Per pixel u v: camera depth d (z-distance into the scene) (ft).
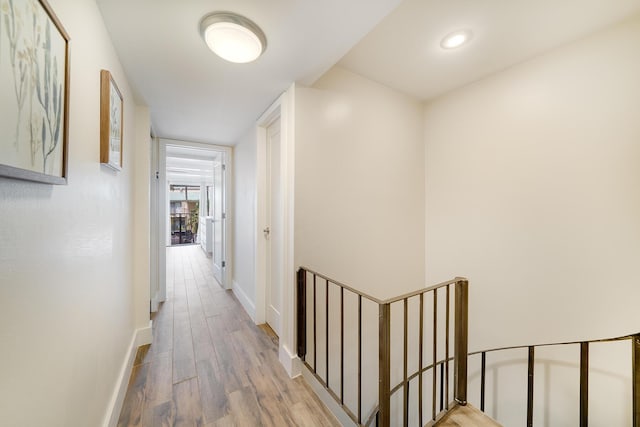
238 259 11.10
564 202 5.75
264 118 7.89
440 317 8.49
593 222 5.35
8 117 1.70
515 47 5.86
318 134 6.33
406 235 8.29
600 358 5.26
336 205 6.66
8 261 1.82
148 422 4.51
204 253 22.29
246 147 9.98
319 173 6.36
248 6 3.78
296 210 6.02
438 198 8.46
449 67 6.72
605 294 5.22
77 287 2.98
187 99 6.95
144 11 3.83
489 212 7.15
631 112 4.87
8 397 1.82
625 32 4.91
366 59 6.40
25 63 1.89
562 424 5.81
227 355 6.67
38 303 2.20
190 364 6.25
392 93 7.88
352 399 7.04
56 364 2.49
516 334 6.61
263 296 8.62
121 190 5.25
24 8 1.88
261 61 5.17
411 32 5.39
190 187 30.30
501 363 6.88
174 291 11.84
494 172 7.02
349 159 6.91
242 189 10.59
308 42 4.62
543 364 6.09
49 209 2.37
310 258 6.23
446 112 8.20
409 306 8.55
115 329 4.66
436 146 8.50
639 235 4.82
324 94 6.43
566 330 5.76
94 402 3.52
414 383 8.75
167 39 4.48
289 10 3.87
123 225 5.46
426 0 4.53
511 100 6.64
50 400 2.38
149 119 7.43
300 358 5.94
